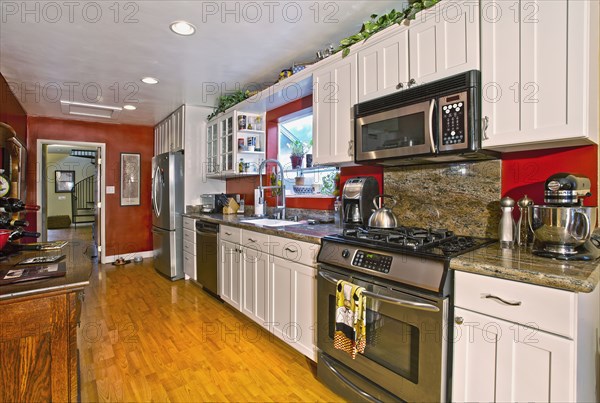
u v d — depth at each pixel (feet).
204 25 7.37
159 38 7.99
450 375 4.49
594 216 4.64
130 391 6.08
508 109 4.79
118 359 7.20
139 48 8.48
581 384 3.64
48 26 7.34
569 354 3.47
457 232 6.51
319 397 5.97
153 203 14.93
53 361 3.98
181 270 13.66
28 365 3.87
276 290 7.79
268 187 11.32
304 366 7.02
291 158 10.88
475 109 5.05
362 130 6.73
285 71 9.53
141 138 17.57
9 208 6.20
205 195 14.11
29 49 8.45
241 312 9.46
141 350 7.62
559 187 4.34
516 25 4.69
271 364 7.09
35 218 14.88
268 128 12.43
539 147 5.15
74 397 4.10
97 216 17.08
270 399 5.91
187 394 6.02
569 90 4.25
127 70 9.93
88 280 4.12
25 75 10.16
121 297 11.26
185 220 13.37
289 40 8.15
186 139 13.91
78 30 7.52
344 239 5.97
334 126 7.64
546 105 4.44
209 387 6.24
